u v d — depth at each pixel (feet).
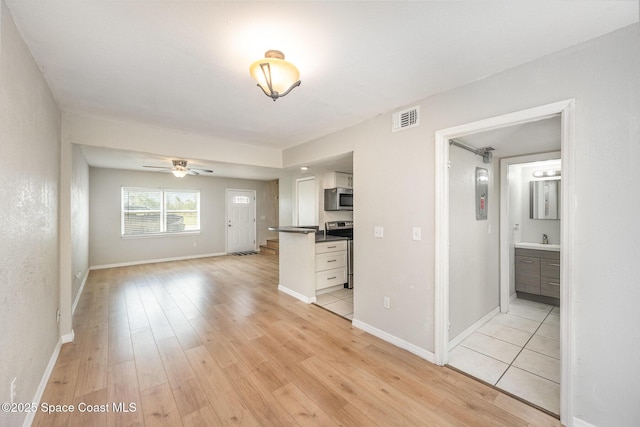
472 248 9.41
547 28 4.70
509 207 12.53
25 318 5.13
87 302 12.24
